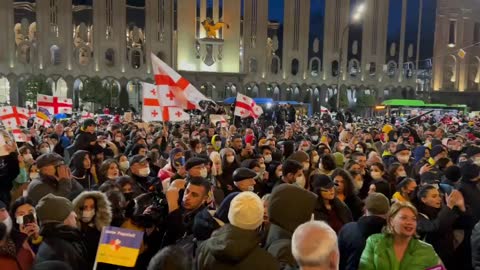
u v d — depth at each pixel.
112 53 49.94
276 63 55.66
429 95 58.69
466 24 58.81
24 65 47.00
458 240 5.10
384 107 41.91
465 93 59.06
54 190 5.43
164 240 4.33
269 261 2.94
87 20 49.66
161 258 2.68
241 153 9.25
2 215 3.51
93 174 7.16
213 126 17.64
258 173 6.88
